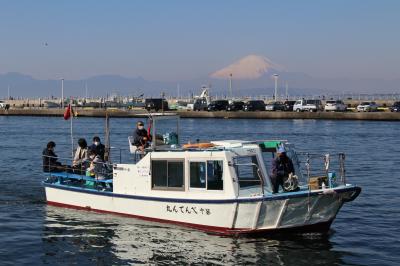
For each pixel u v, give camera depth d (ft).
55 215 71.05
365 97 412.16
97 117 349.00
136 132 69.31
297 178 60.75
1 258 54.34
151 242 58.29
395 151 149.28
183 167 61.67
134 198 65.98
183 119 309.83
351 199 60.08
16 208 75.92
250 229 58.39
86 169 74.18
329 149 154.30
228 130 224.12
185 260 52.75
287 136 195.62
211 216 59.72
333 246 56.85
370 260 52.65
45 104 477.77
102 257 54.24
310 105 303.68
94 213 71.00
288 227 58.75
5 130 245.45
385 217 69.87
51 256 54.85
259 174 58.03
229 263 51.78
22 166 123.65
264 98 453.17
